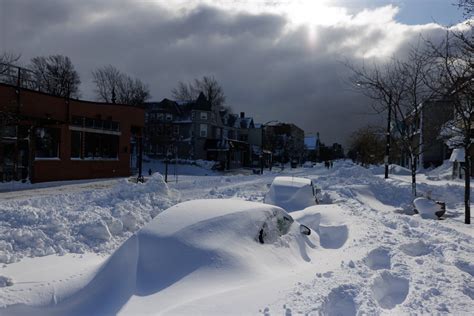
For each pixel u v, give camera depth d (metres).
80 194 12.78
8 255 6.24
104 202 11.27
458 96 10.87
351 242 6.90
